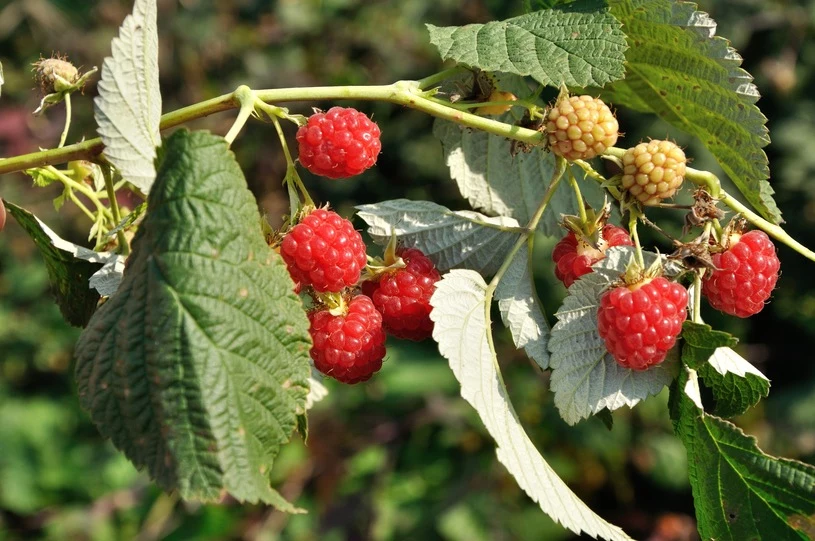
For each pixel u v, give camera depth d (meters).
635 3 0.56
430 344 1.17
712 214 0.54
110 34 1.39
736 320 1.24
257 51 1.38
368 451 1.12
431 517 1.06
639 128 1.08
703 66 0.56
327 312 0.54
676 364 0.54
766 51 1.21
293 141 1.29
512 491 1.09
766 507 0.54
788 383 1.23
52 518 1.12
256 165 1.30
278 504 0.50
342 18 1.37
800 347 1.25
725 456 0.54
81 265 0.58
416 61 1.36
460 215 0.57
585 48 0.55
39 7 1.37
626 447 1.14
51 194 1.36
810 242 1.18
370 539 1.05
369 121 0.55
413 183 1.32
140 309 0.50
